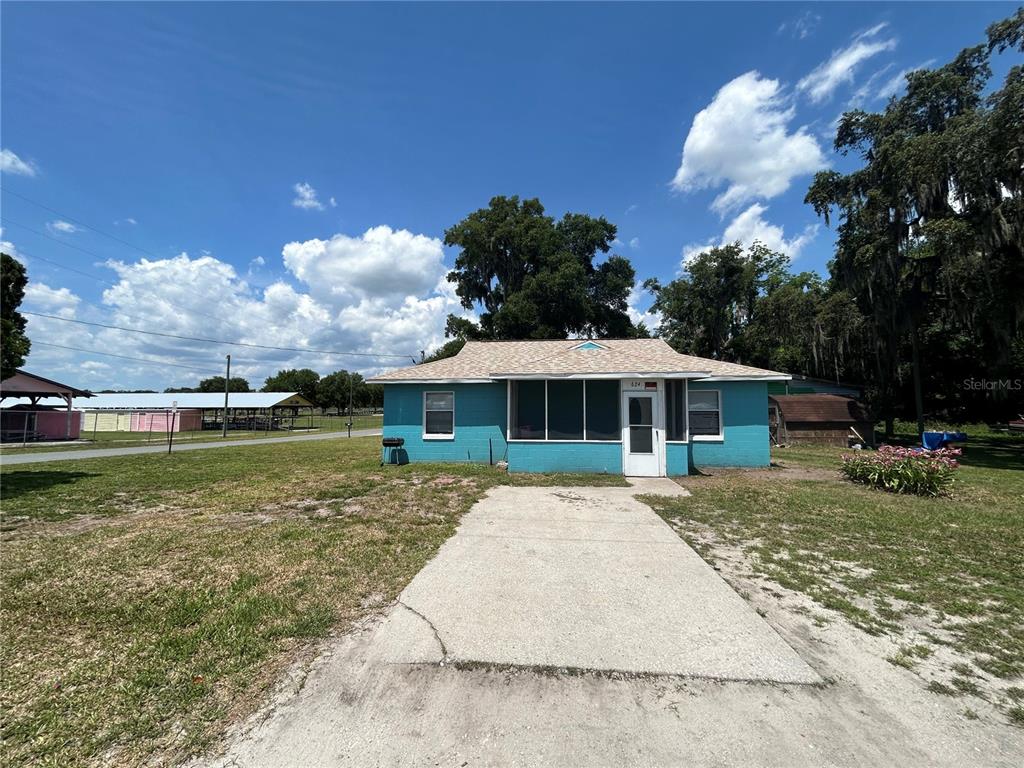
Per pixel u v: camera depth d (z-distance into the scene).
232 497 8.28
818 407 19.09
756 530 5.98
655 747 2.19
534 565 4.67
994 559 4.88
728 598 3.88
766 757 2.13
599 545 5.34
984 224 15.07
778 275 37.88
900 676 2.79
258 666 2.88
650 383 10.82
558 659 2.95
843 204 20.33
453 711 2.45
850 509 7.12
